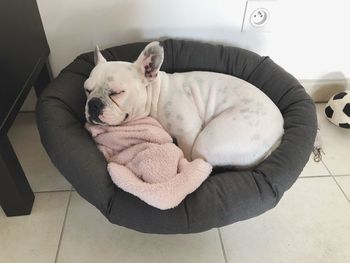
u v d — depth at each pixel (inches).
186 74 47.4
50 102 40.6
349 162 51.4
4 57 36.5
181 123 43.1
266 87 49.0
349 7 51.4
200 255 38.8
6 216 41.9
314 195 46.2
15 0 40.1
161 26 51.4
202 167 37.3
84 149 37.0
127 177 35.4
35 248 38.8
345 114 54.3
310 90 61.8
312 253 39.6
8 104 36.9
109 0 47.8
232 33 53.1
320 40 55.1
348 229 42.2
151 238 40.2
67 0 47.2
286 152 38.5
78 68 46.2
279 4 50.1
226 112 42.3
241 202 34.7
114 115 39.4
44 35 49.8
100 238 39.9
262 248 39.8
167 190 34.3
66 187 45.6
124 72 40.3
